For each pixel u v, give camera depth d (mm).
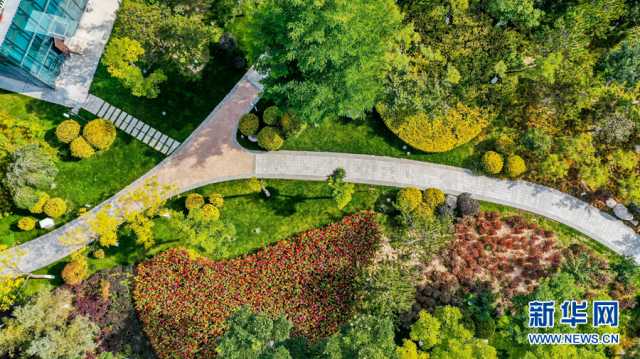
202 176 44438
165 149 44781
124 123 44875
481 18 45906
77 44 45719
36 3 40156
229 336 35094
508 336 42062
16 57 39781
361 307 41219
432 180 44812
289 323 35875
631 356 40188
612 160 44188
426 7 45875
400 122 44156
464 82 45031
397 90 42656
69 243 41625
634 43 42344
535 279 43250
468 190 44781
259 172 44625
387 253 43344
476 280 42969
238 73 46094
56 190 43594
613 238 44219
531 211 44688
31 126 42875
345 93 36312
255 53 37219
